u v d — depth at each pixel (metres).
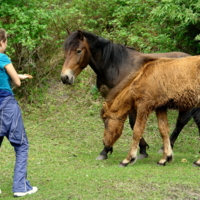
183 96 5.49
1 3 10.66
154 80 5.60
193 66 5.47
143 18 11.54
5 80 4.45
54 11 11.63
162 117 5.91
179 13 8.46
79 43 6.72
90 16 12.72
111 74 6.83
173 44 9.95
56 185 4.84
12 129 4.41
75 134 8.99
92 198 4.23
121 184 4.70
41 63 11.87
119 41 11.30
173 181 4.79
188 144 8.16
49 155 6.97
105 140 6.00
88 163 6.28
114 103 5.93
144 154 6.73
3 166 6.15
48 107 10.88
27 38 10.62
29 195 4.46
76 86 11.71
